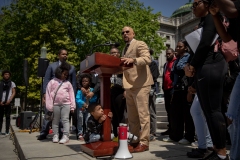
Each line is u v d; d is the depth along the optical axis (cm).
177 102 447
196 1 256
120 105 440
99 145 312
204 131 295
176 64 448
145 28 2136
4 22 2484
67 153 325
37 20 2192
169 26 4216
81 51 2200
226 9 168
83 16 2147
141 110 322
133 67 322
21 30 2288
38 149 363
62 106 446
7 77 709
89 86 492
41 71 674
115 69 320
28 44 2288
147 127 325
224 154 237
